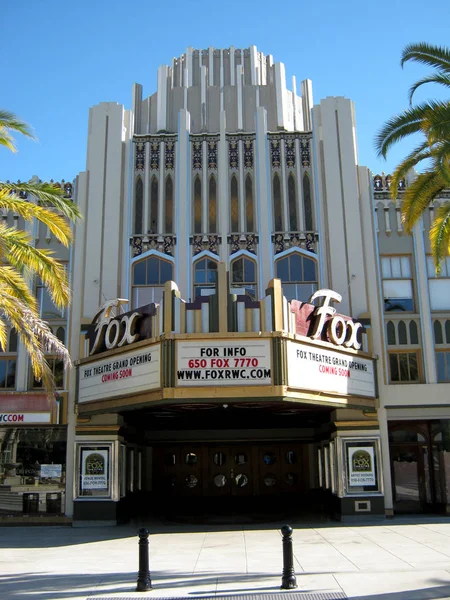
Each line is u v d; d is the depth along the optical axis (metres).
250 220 26.38
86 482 23.47
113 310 24.67
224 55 36.41
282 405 20.80
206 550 17.02
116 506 23.33
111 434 23.73
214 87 33.97
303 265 25.69
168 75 35.00
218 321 18.97
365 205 26.16
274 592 11.50
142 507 29.03
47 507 23.78
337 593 11.30
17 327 17.64
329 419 25.30
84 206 26.38
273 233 25.92
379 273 25.53
